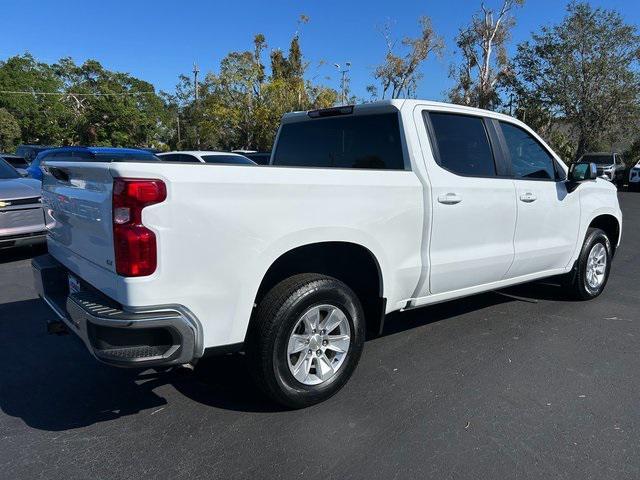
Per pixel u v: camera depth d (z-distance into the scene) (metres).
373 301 3.72
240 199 2.85
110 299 2.79
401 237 3.67
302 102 33.31
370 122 4.11
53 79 70.00
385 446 2.88
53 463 2.72
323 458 2.77
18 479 2.59
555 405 3.36
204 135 35.88
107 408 3.31
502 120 4.60
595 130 27.77
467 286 4.32
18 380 3.69
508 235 4.51
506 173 4.50
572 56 27.33
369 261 3.62
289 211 3.05
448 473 2.64
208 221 2.74
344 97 35.47
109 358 2.62
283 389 3.13
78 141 49.84
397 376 3.78
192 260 2.72
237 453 2.81
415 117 3.93
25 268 7.05
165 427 3.08
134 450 2.84
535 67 28.56
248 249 2.90
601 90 26.91
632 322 5.04
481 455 2.80
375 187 3.47
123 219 2.59
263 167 2.97
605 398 3.46
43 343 4.37
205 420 3.16
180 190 2.65
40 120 53.47
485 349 4.30
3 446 2.87
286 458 2.77
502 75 31.67
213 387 3.60
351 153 4.25
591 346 4.39
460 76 32.81
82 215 3.03
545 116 29.52
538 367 3.95
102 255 2.84
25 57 69.94
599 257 5.80
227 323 2.90
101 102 47.31
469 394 3.50
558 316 5.20
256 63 34.44
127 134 48.19
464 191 4.04
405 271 3.74
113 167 2.60
